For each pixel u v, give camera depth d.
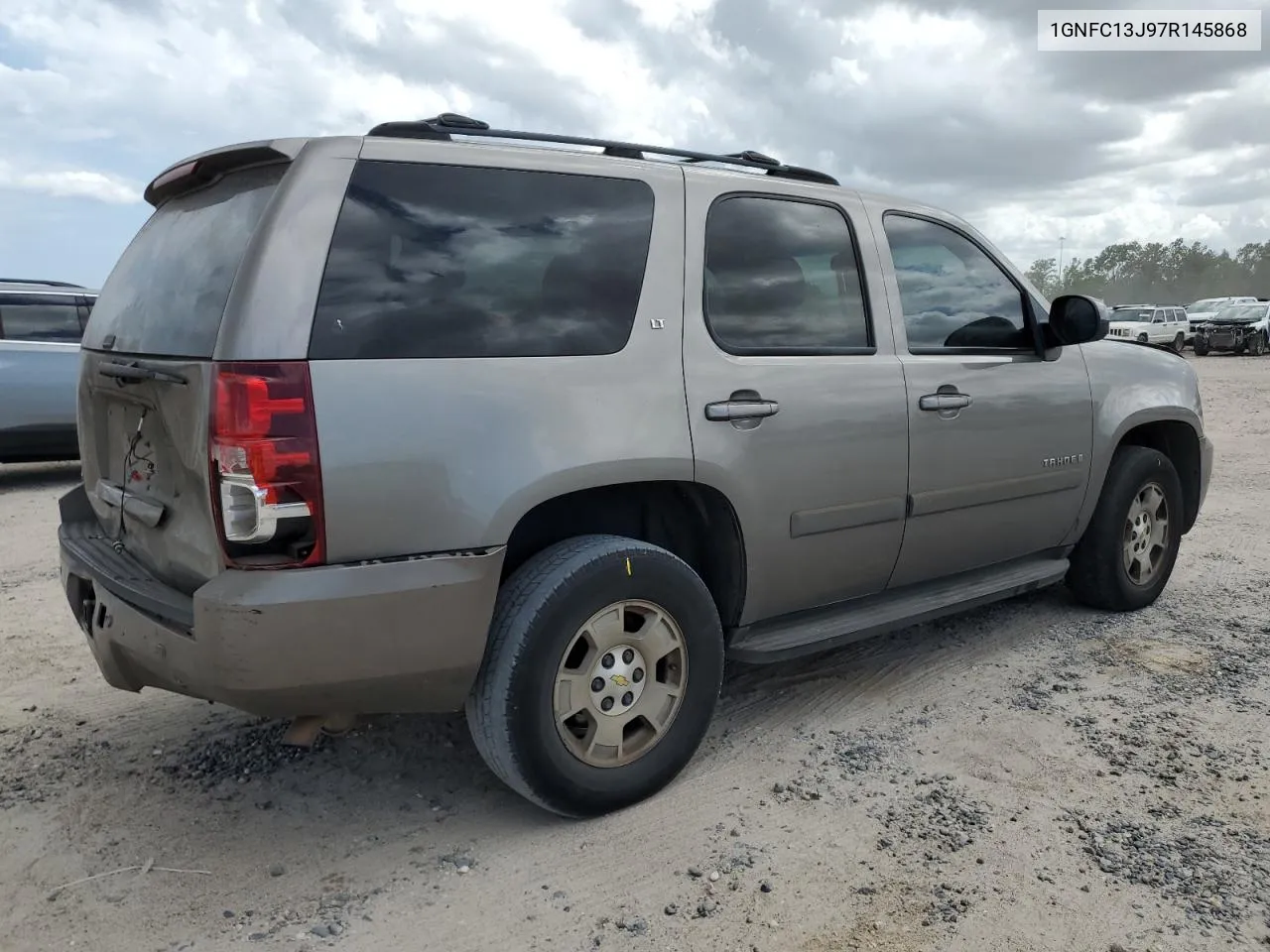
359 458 2.47
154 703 3.89
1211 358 31.06
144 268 3.14
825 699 3.87
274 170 2.68
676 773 3.13
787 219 3.51
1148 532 4.91
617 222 3.06
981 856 2.74
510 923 2.48
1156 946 2.34
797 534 3.38
